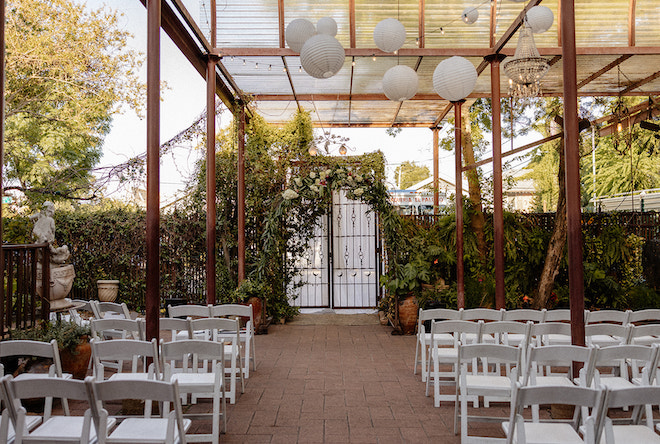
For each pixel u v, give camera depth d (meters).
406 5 6.96
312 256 10.41
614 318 5.03
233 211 9.97
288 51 7.09
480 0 6.76
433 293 8.59
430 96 9.52
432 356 4.80
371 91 9.34
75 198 12.15
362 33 7.29
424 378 5.26
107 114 14.03
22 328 5.47
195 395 4.36
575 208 4.10
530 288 9.59
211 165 7.28
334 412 4.31
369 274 9.91
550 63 7.67
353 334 7.91
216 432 3.50
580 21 7.02
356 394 4.82
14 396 2.62
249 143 9.62
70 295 10.11
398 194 15.55
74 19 12.28
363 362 6.11
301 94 9.50
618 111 9.24
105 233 10.11
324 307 10.34
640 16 6.91
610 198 14.52
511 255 9.30
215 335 5.12
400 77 5.28
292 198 8.41
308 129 9.95
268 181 9.68
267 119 11.16
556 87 9.02
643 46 6.96
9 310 5.22
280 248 9.19
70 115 12.72
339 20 7.17
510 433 2.73
